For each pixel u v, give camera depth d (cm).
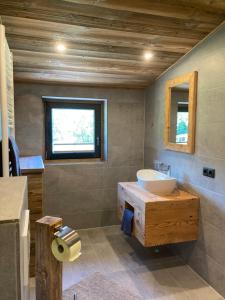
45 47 223
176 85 263
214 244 216
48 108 326
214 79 210
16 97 301
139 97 348
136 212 240
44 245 95
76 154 344
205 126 223
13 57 238
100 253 278
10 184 107
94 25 192
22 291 73
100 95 331
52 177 322
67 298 201
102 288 215
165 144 288
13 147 176
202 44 223
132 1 166
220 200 207
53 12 174
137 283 226
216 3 173
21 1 162
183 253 265
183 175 260
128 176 352
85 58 248
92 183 339
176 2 171
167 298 207
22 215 82
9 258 65
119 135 345
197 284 225
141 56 250
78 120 341
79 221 338
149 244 224
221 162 205
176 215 229
